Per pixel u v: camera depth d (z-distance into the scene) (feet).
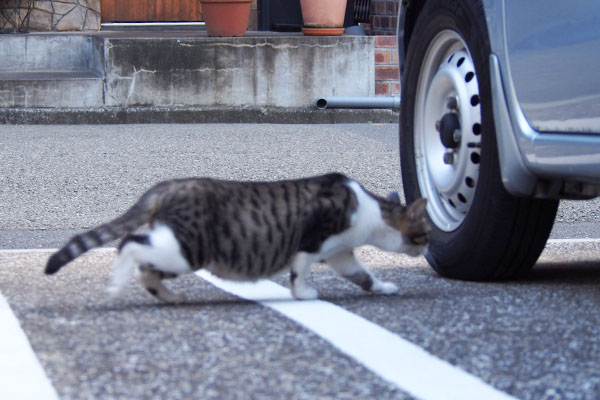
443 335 6.25
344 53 22.04
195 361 5.67
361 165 15.20
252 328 6.42
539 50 7.11
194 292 7.64
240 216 7.01
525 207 7.64
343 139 18.22
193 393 5.14
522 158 7.32
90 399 5.06
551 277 8.30
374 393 5.14
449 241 8.18
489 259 7.86
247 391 5.16
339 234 7.38
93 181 13.76
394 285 7.64
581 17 6.70
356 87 22.22
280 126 20.63
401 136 9.34
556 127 6.98
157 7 25.76
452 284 8.02
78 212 12.00
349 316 6.78
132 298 7.31
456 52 8.54
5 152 16.12
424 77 9.02
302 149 16.81
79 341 6.08
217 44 21.56
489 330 6.36
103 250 9.65
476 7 7.85
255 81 21.81
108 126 20.43
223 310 6.97
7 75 22.02
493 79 7.55
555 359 5.71
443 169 8.60
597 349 5.91
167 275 7.01
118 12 25.48
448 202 8.60
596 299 7.28
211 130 19.63
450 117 8.26
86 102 21.36
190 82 21.61
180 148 16.75
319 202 7.25
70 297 7.35
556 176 7.09
